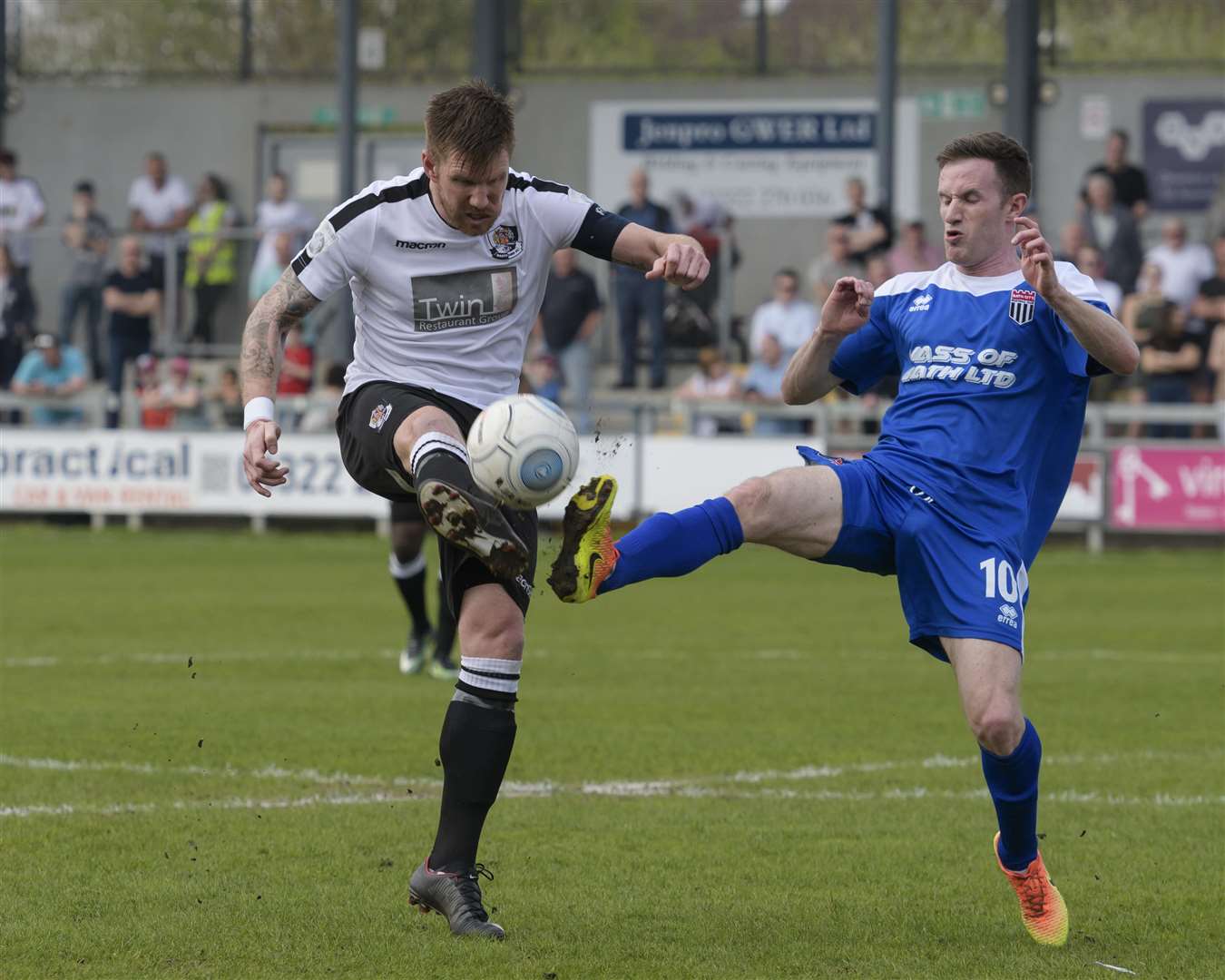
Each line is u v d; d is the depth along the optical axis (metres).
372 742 24.95
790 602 47.25
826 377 16.53
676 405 61.47
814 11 80.44
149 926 15.07
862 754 24.53
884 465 15.52
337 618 41.62
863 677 32.44
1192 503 57.38
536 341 68.19
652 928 15.28
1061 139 77.19
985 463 15.32
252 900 16.06
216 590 47.44
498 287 15.67
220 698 29.19
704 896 16.53
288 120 82.00
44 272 72.62
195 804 20.56
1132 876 17.64
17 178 75.12
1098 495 58.22
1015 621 14.95
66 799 20.86
